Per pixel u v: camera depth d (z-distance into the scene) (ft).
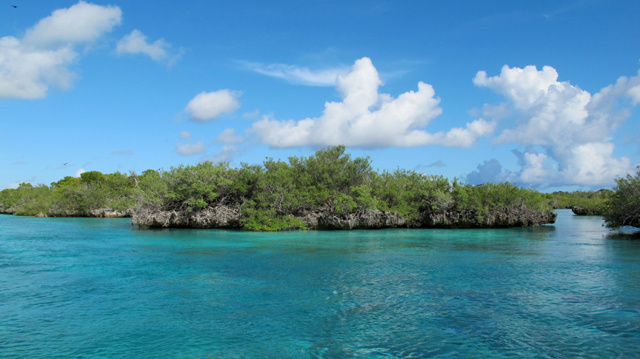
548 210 230.27
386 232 184.75
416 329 52.29
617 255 110.32
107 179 397.60
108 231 190.08
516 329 52.13
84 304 63.05
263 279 80.18
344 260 102.32
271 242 142.72
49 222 267.80
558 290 71.20
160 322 55.01
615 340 48.52
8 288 73.05
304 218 199.21
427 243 139.54
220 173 206.49
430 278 80.84
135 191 228.63
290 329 52.37
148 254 112.78
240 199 205.36
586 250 120.57
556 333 50.83
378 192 209.97
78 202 342.44
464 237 161.58
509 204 209.87
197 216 196.13
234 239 152.97
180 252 116.67
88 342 48.29
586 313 58.44
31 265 95.66
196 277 81.97
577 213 381.81
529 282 77.25
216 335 50.42
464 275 83.76
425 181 213.66
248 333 51.06
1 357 44.06
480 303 63.46
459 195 202.39
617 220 161.89
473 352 45.37
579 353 44.98
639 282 77.15
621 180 161.07
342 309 60.59
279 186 197.16
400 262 99.19
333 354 44.96
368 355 44.68
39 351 45.73
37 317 57.06
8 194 453.17
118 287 73.67
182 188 196.65
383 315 57.82
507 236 165.27
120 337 49.78
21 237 161.99
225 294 68.80
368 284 75.92
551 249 123.24
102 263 98.12
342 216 198.49
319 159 224.12
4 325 53.88
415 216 205.05
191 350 46.06
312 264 96.48
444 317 56.90
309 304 63.00
